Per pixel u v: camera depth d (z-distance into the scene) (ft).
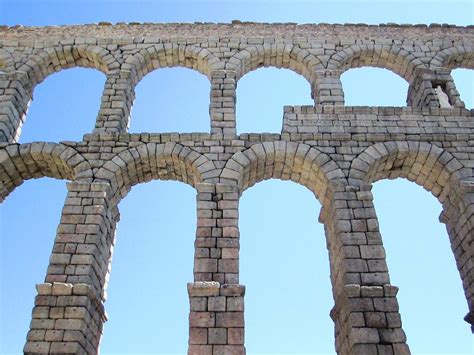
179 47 92.94
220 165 72.69
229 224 65.82
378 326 56.13
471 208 68.28
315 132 77.77
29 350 54.49
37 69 90.68
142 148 74.54
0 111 80.69
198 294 58.59
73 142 75.31
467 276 68.59
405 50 94.02
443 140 76.59
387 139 76.54
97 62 93.20
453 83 87.92
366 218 66.44
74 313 57.06
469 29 99.14
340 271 63.82
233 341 55.47
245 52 92.07
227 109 82.17
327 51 93.20
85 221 65.87
